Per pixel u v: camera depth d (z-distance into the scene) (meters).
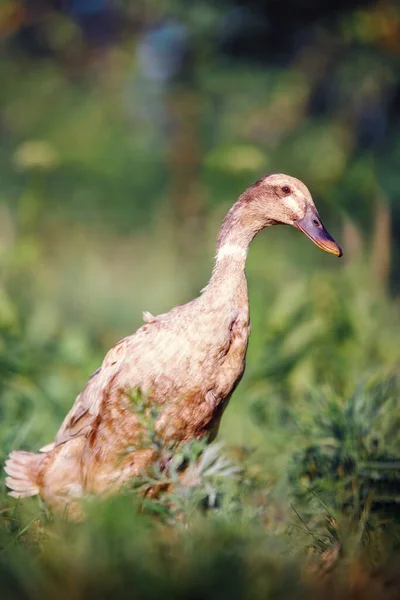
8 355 11.45
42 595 5.89
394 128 20.34
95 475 8.08
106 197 25.06
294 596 6.04
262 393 11.65
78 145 28.84
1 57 31.22
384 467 8.32
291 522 7.81
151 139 27.61
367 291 14.76
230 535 6.59
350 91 20.48
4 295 12.28
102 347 14.72
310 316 12.88
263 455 9.70
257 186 8.69
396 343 13.12
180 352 7.91
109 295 18.80
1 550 6.65
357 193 19.75
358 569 6.52
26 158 18.31
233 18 19.19
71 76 31.75
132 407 7.86
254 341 12.33
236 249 8.48
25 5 26.67
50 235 22.84
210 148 24.39
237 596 5.84
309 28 18.98
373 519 7.96
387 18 18.45
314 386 11.20
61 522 7.00
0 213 20.14
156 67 27.97
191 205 21.92
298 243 20.05
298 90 21.92
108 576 5.88
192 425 8.04
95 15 29.39
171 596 5.80
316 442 8.81
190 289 18.84
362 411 8.76
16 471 8.40
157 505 7.31
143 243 23.64
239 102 23.89
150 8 23.94
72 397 11.49
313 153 21.30
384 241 18.03
